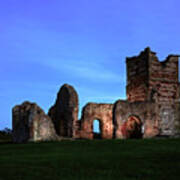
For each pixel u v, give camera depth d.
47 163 19.45
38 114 36.91
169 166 18.11
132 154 22.92
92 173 16.72
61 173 16.72
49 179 15.59
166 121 47.09
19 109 38.28
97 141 33.03
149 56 47.44
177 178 15.64
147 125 44.72
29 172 17.00
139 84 48.69
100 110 51.34
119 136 42.16
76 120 46.38
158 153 23.06
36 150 26.69
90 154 23.50
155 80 47.53
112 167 18.11
